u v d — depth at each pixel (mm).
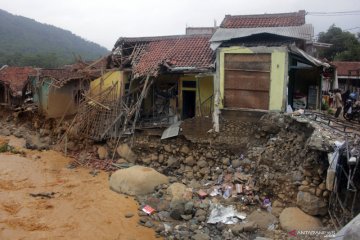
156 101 22484
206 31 29406
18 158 22547
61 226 14117
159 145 19828
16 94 33781
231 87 18469
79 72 27031
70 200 16469
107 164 20688
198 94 20641
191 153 19078
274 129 17250
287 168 14812
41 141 25906
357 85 34875
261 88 17969
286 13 21016
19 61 66562
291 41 18297
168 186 17156
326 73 24984
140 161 20328
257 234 12984
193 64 20109
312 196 13023
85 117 23531
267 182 14844
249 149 17797
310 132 14617
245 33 19031
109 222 14461
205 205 15062
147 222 14320
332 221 12141
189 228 13812
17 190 17516
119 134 21328
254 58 17922
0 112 34469
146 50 23125
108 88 22844
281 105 17719
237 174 16781
